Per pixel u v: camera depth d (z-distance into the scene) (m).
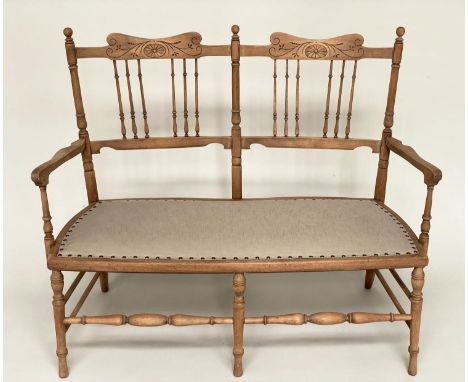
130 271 1.77
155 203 2.10
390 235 1.85
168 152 2.57
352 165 2.60
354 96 2.49
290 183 2.63
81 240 1.83
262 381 1.90
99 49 2.07
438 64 2.45
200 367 1.98
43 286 2.46
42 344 2.11
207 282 2.54
